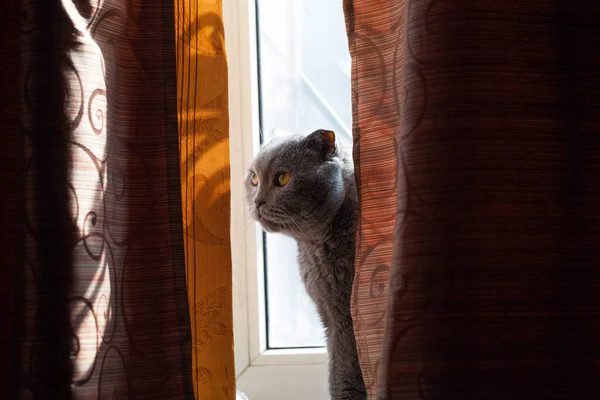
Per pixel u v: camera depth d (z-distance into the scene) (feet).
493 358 2.39
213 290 3.09
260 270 4.22
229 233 3.15
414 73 2.48
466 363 2.38
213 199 3.14
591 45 2.52
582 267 2.47
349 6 2.98
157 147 2.85
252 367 4.02
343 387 3.65
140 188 2.83
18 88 2.59
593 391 2.43
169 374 2.75
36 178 2.50
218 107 3.17
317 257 3.81
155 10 2.92
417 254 2.42
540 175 2.47
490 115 2.44
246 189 4.07
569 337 2.44
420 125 2.45
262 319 4.17
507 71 2.47
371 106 2.93
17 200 2.60
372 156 2.91
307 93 4.47
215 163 3.15
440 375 2.36
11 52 2.73
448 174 2.42
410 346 2.39
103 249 2.63
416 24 2.50
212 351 3.06
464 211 2.42
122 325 2.74
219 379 3.04
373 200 2.90
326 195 3.78
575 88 2.51
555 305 2.44
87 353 2.51
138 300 2.77
